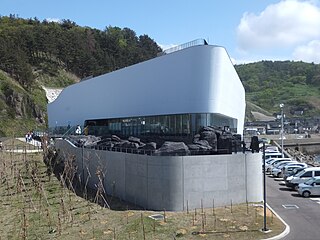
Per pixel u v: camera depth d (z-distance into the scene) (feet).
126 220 57.00
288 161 119.14
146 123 110.11
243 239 47.03
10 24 425.69
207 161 63.62
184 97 93.61
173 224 53.57
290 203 70.54
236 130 117.29
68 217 60.95
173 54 98.73
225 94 96.43
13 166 99.04
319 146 229.04
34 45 337.93
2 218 63.41
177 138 94.94
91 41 397.60
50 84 319.06
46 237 51.52
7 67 288.10
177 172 61.72
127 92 121.49
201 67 90.99
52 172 101.40
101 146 91.86
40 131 202.69
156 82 105.29
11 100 253.03
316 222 56.13
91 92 150.41
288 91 635.25
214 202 63.93
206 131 80.38
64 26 449.06
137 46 479.41
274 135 253.03
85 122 155.02
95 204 70.38
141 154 68.85
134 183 69.67
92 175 88.99
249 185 68.18
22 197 75.15
